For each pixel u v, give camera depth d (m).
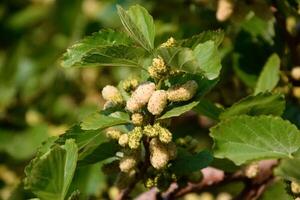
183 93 0.51
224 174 0.65
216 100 0.77
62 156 0.51
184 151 0.56
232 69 0.77
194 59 0.50
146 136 0.54
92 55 0.52
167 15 0.86
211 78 0.51
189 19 0.84
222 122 0.52
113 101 0.54
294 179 0.49
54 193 0.51
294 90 0.69
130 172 0.58
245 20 0.70
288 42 0.70
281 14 0.68
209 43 0.52
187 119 0.87
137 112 0.52
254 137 0.52
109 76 1.02
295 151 0.51
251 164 0.63
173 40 0.53
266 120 0.51
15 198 0.69
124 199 0.59
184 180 0.60
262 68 0.74
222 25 0.78
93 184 0.78
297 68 0.68
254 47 0.74
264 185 0.66
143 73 0.55
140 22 0.54
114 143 0.56
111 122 0.53
